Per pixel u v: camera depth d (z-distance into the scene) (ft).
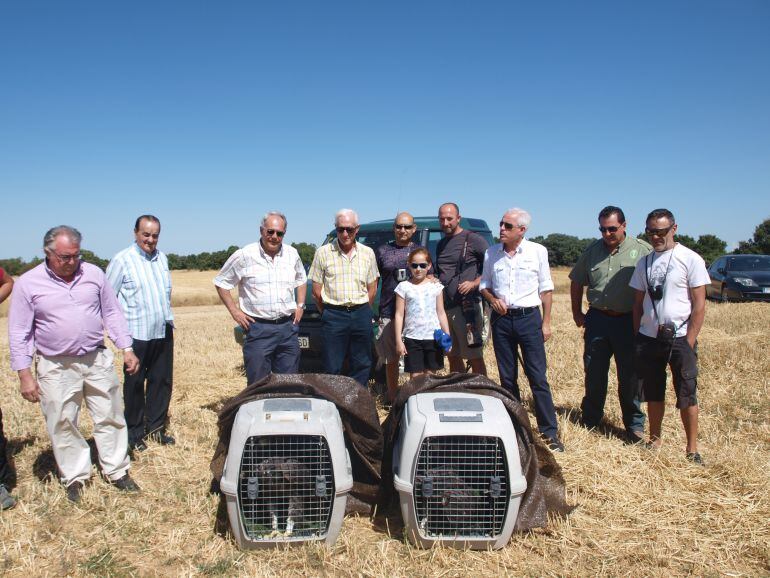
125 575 11.00
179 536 12.25
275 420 11.41
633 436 17.92
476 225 27.20
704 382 23.86
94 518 13.14
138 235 17.22
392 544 12.09
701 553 11.55
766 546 11.67
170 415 20.97
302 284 17.89
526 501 12.42
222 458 12.80
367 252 17.65
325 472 11.73
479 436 11.70
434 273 20.30
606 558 11.46
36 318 13.52
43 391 13.67
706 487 14.12
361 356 17.72
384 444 13.48
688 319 15.83
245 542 11.59
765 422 19.08
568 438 17.47
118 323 14.82
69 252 13.11
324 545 11.72
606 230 17.35
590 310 18.58
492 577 10.91
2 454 14.70
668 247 15.96
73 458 14.14
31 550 11.78
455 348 19.84
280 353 17.48
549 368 27.20
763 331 34.76
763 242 145.18
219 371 29.37
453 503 11.89
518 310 17.01
